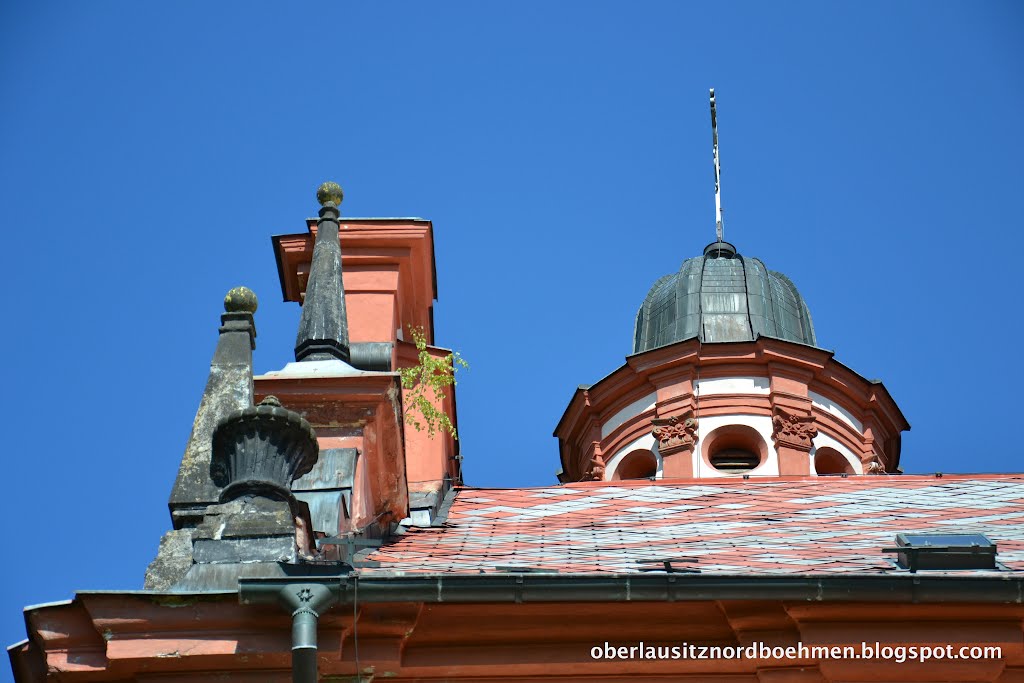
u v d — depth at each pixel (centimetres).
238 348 2920
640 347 5622
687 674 2562
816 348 5259
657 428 5228
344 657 2500
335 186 3472
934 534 2806
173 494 2675
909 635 2522
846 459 5241
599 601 2509
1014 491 3709
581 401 5422
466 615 2542
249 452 2684
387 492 3191
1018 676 2544
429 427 3791
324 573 2517
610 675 2562
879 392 5309
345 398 3108
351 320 3847
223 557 2548
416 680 2545
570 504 3603
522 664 2541
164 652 2453
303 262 3900
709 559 2750
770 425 5191
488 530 3241
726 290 5588
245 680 2472
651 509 3488
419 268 3984
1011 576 2514
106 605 2466
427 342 4178
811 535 3088
